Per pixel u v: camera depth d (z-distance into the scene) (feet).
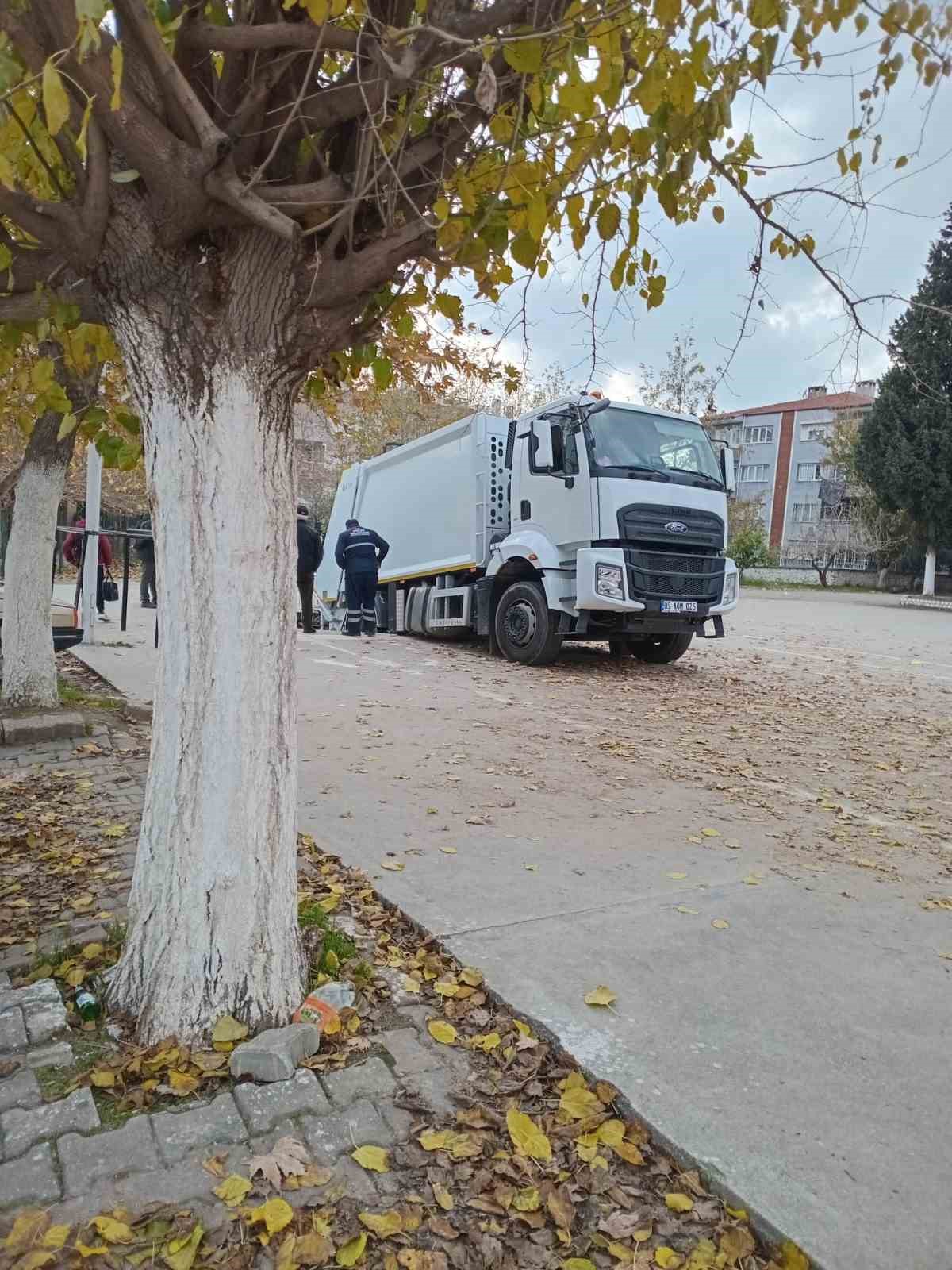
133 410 14.71
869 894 15.01
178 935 9.81
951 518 106.32
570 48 9.09
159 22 9.11
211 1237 7.20
